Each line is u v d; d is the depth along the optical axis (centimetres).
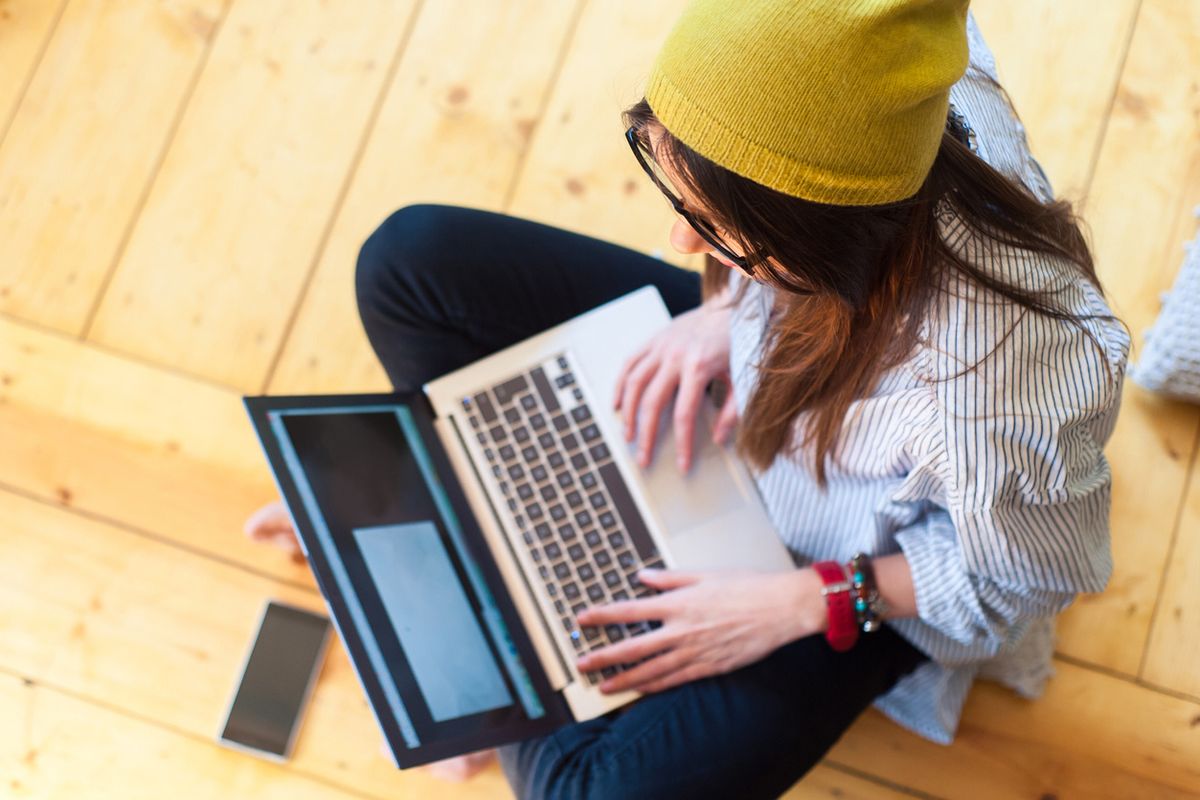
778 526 108
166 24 150
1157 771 128
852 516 100
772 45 54
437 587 102
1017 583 87
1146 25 144
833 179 57
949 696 120
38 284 144
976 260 71
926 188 64
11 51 150
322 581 94
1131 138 142
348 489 100
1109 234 140
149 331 143
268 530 128
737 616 100
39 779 132
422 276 107
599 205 145
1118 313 139
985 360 73
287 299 144
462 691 98
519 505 107
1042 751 129
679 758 102
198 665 134
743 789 102
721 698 104
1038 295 72
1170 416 135
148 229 146
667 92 58
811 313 76
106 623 135
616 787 101
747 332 96
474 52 149
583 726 106
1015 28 145
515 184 146
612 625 106
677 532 106
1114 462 135
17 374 141
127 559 137
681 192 65
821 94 54
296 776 132
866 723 131
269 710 132
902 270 67
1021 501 80
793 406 85
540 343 110
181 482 138
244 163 147
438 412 109
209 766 132
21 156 148
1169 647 130
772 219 60
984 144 80
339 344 143
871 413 82
